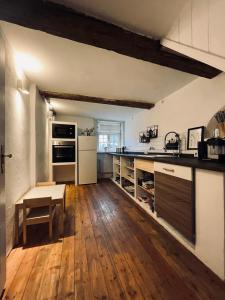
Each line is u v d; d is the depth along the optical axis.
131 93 3.10
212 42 1.20
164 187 1.94
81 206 2.89
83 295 1.15
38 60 1.97
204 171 1.37
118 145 6.02
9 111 1.68
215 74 1.99
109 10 1.26
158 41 1.56
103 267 1.41
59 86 2.82
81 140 4.61
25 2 1.15
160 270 1.37
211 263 1.33
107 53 1.82
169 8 1.27
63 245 1.74
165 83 2.62
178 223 1.68
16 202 1.84
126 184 3.92
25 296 1.14
